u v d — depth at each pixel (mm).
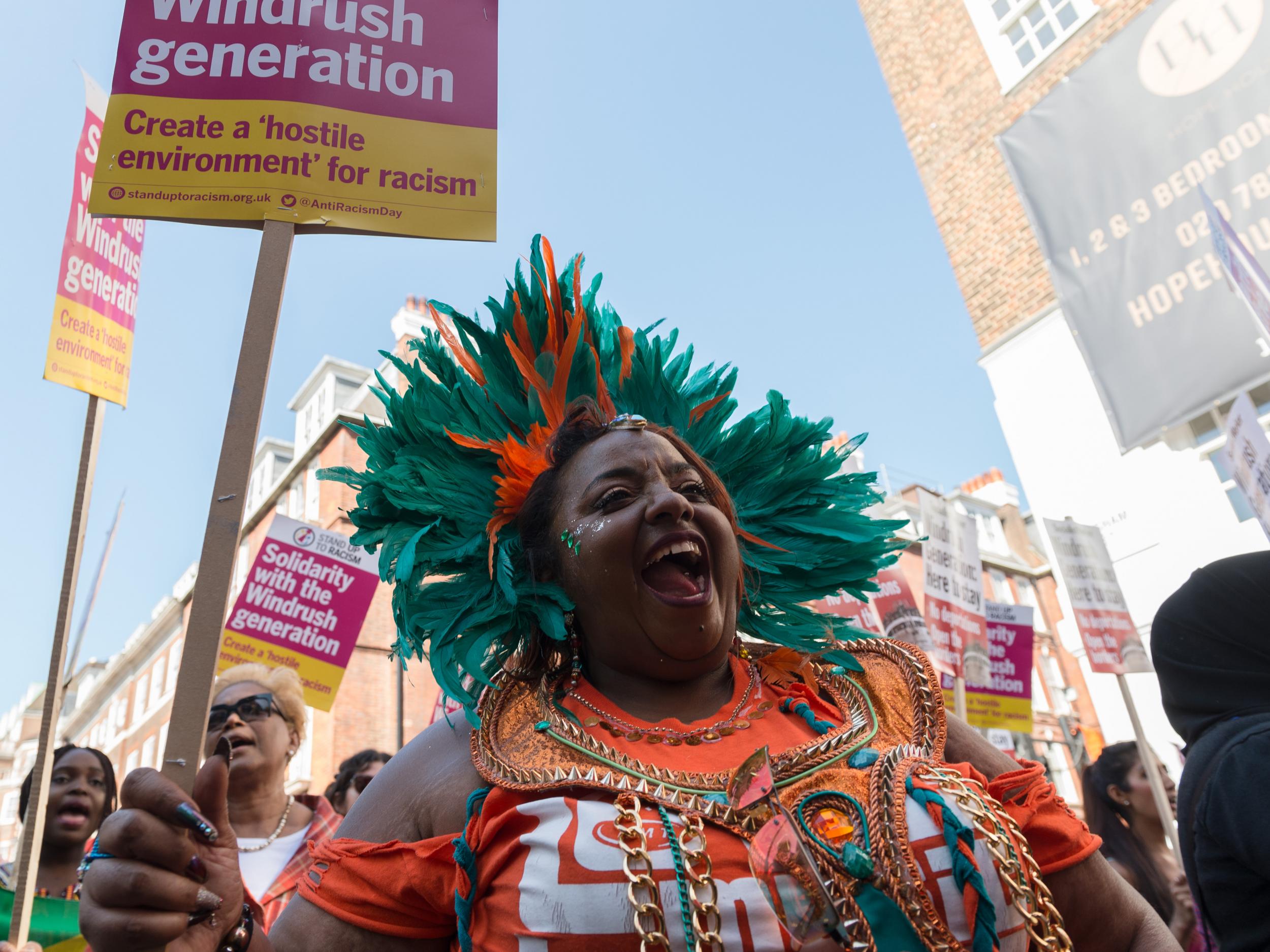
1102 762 5941
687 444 1800
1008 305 12867
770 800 1235
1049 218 7922
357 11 1729
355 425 1811
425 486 1753
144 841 983
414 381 1860
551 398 1868
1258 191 6750
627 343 2029
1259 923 1351
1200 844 1438
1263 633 1555
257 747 4156
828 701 1528
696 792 1260
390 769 1498
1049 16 12867
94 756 3629
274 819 4082
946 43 14070
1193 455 10758
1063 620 19391
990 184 13312
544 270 1997
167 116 1581
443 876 1305
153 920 970
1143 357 7215
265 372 1321
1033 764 1504
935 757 1384
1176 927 5207
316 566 5797
